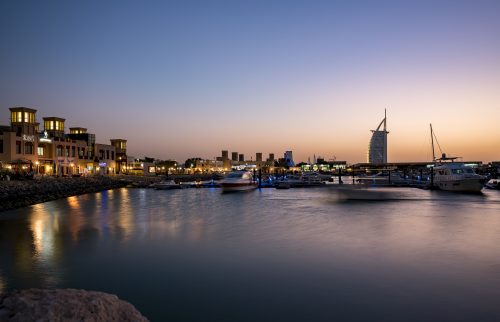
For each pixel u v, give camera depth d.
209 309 12.46
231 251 20.47
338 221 31.27
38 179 71.69
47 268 17.38
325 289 14.19
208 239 23.91
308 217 34.09
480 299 13.05
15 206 43.81
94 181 86.44
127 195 65.56
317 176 114.44
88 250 21.00
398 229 26.84
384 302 12.85
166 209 42.25
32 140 87.12
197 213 38.16
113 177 111.69
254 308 12.48
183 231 27.00
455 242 22.16
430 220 31.33
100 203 50.09
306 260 18.36
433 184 71.69
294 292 13.92
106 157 131.38
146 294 13.90
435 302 12.80
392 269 16.67
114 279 15.70
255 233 25.89
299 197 58.28
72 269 17.20
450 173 65.50
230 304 12.86
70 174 101.56
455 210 38.62
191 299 13.36
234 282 15.16
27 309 6.03
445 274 15.88
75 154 109.19
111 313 6.72
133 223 31.14
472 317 11.59
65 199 57.09
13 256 19.64
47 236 25.25
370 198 54.56
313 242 22.55
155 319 11.73
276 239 23.64
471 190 62.31
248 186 74.88
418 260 18.12
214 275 16.14
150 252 20.44
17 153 82.06
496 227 27.53
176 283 15.12
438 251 19.89
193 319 11.71
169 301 13.20
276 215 35.91
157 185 83.81
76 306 6.39
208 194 67.06
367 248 20.77
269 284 14.87
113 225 30.02
